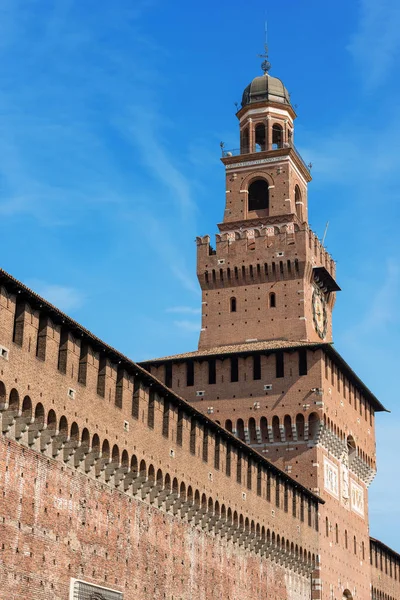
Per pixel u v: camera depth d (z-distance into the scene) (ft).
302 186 369.91
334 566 314.76
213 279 343.26
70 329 180.75
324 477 310.04
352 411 339.98
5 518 157.79
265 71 380.78
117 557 193.16
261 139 383.65
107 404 192.54
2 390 158.51
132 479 201.57
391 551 416.67
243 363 315.17
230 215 354.74
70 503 178.29
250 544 259.80
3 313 159.33
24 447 165.37
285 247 336.90
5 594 155.63
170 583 214.90
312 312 339.36
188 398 316.60
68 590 174.09
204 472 234.99
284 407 306.35
